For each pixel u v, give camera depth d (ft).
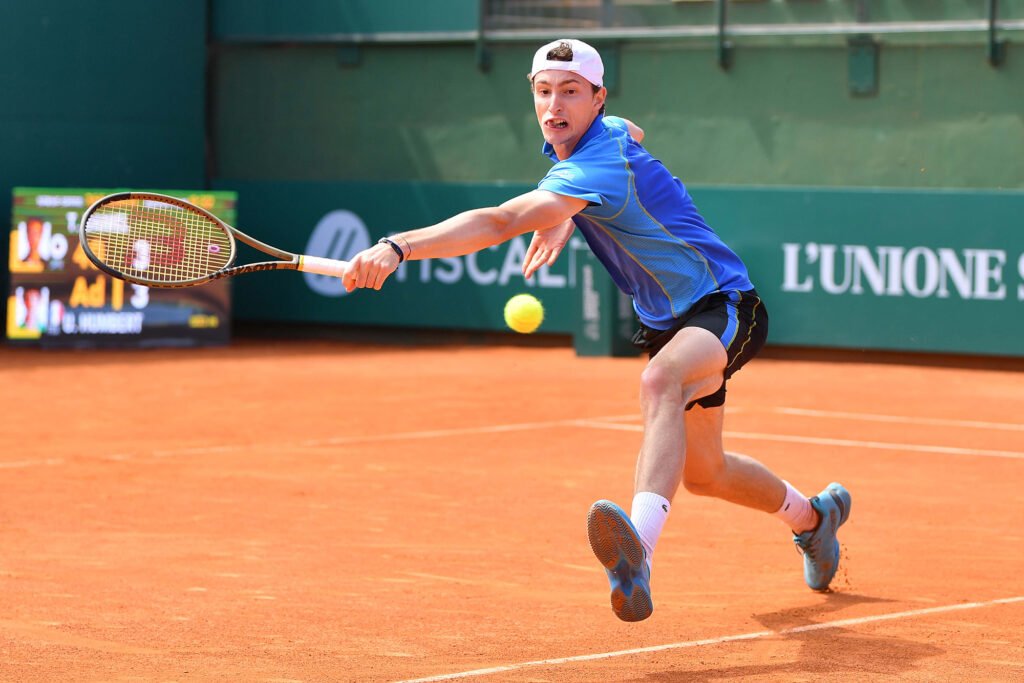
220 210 155.33
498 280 158.71
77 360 140.05
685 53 152.97
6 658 38.86
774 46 148.77
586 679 36.60
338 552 55.01
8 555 53.88
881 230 140.56
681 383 38.45
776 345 146.72
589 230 40.81
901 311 139.85
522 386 119.85
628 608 35.24
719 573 51.72
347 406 105.50
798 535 47.14
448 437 89.56
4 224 159.53
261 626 42.98
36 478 73.05
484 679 36.60
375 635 41.86
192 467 76.95
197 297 156.87
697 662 38.50
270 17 173.06
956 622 43.60
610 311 146.30
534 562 53.36
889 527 61.31
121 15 168.04
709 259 40.27
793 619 44.11
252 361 142.10
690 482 43.91
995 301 135.44
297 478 73.46
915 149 143.23
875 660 38.68
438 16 163.53
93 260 37.93
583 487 71.10
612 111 156.97
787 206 144.87
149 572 51.03
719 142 151.94
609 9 156.97
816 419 100.12
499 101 161.48
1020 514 64.54
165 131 172.86
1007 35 138.51
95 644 40.57
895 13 144.77
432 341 164.04
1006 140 139.33
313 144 172.24
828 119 146.82
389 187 164.96
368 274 34.96
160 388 116.88
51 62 162.30
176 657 39.09
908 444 87.97
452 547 56.18
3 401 107.14
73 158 164.66
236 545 56.29
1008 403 110.73
